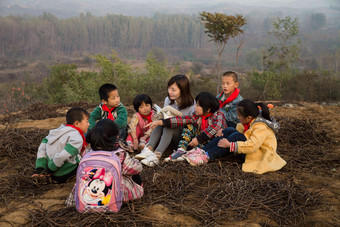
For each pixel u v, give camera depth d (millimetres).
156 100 12203
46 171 3176
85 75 14055
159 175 3299
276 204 2752
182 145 3934
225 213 2643
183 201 2854
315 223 2463
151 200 2834
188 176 3400
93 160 2504
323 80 14422
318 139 4750
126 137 4488
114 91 4074
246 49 148000
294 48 14453
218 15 11438
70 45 196625
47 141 3258
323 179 3334
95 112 4203
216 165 3666
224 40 12031
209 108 3814
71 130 3098
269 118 3662
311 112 6699
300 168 3703
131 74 14336
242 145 3479
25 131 4996
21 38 175125
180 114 4078
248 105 3611
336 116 6102
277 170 3631
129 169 2680
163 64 17016
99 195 2475
